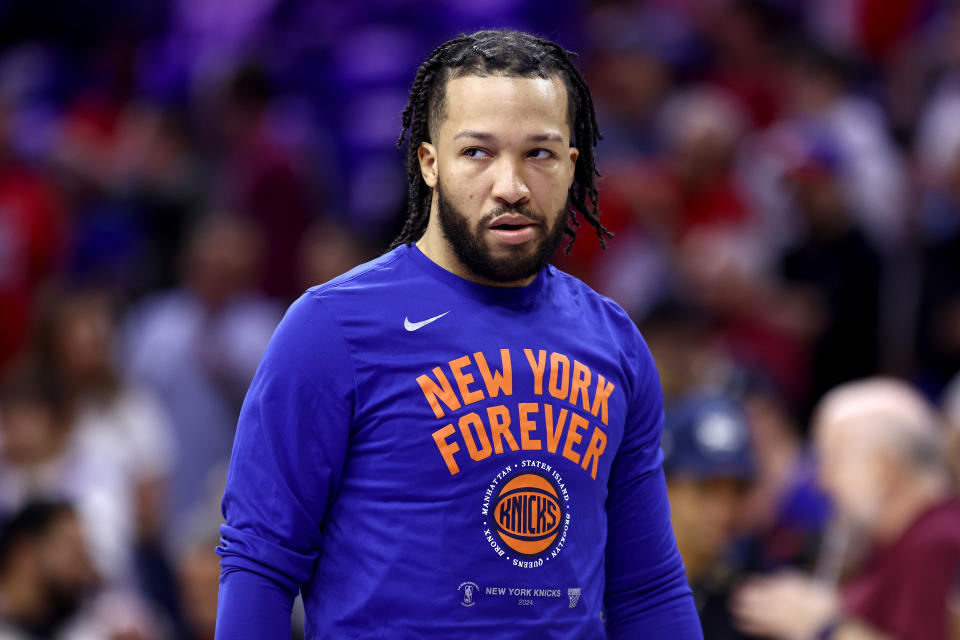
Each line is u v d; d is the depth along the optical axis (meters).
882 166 26.55
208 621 18.12
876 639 13.08
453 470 7.82
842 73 28.12
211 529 18.30
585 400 8.15
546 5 32.38
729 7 32.25
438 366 7.96
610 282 24.86
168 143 30.48
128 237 29.12
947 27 31.11
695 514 13.80
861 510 13.46
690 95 30.45
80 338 20.02
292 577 7.96
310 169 30.17
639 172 26.55
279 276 28.59
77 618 16.66
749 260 24.66
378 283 8.16
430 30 33.41
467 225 7.91
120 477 19.92
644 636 8.69
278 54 34.09
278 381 7.98
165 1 37.56
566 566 7.93
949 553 13.02
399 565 7.77
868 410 13.66
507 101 7.85
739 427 14.04
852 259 24.20
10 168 29.97
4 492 19.27
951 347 23.56
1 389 20.52
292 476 7.93
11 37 38.03
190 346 23.72
